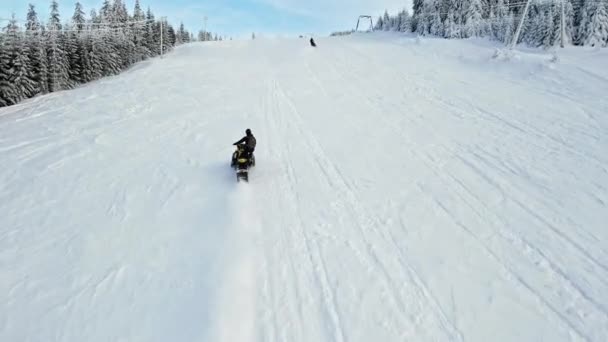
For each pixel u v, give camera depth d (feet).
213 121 52.39
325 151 41.09
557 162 35.65
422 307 20.25
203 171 37.45
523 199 30.22
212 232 27.04
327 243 25.58
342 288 21.58
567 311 19.80
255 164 38.29
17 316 20.03
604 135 40.29
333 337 18.45
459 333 18.63
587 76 61.26
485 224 27.35
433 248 24.99
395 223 27.81
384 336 18.48
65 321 19.69
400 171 36.04
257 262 23.75
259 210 29.86
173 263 23.94
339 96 61.98
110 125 51.72
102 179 36.04
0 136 49.37
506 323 19.17
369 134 45.50
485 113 49.80
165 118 54.08
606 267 22.70
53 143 45.70
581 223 26.81
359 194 32.04
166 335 18.65
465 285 21.75
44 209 30.94
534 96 55.16
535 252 24.22
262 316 19.76
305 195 32.04
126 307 20.51
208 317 19.45
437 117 49.80
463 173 35.01
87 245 26.04
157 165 38.93
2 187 34.76
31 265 24.08
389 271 22.93
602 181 31.99
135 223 28.66
